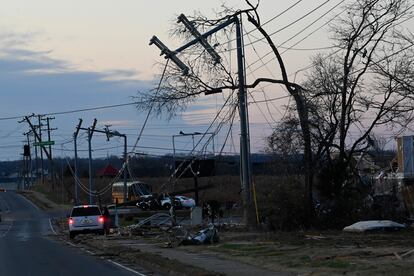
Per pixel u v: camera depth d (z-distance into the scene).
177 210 77.81
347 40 35.50
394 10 34.75
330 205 35.44
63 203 119.19
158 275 19.23
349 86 36.75
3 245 36.16
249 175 35.81
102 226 43.50
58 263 23.59
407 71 42.62
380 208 35.59
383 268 15.80
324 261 18.48
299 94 36.06
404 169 53.44
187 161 70.88
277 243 26.16
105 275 19.25
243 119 35.72
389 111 36.31
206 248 26.33
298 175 37.56
